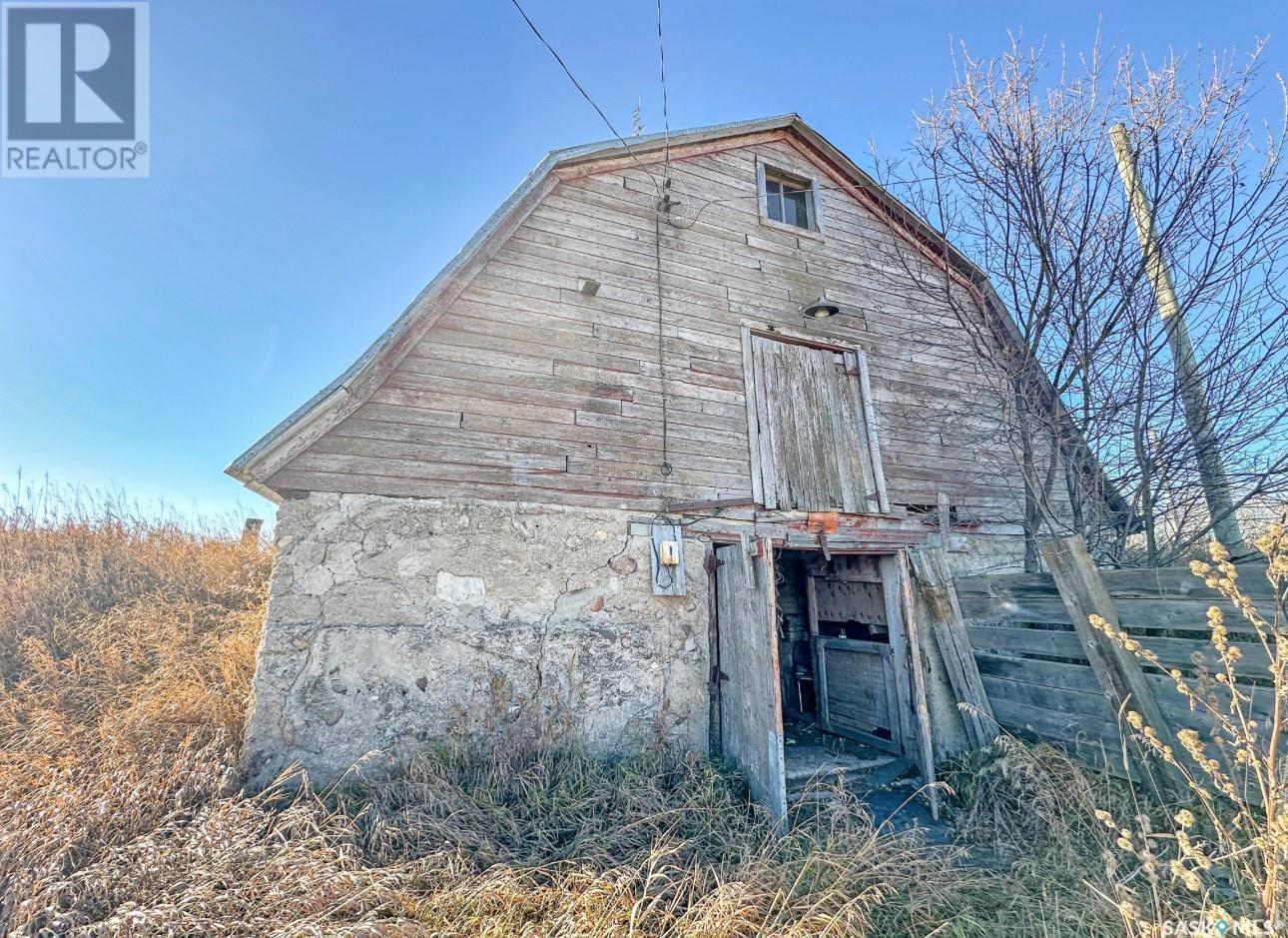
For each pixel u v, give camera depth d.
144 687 4.83
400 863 3.04
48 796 3.24
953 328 6.83
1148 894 2.84
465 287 4.97
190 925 2.48
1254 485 4.89
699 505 5.38
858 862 3.19
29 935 2.40
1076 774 3.85
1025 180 5.68
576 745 4.39
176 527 9.65
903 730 5.55
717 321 6.08
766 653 4.32
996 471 6.90
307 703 3.97
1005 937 2.77
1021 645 4.70
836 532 5.99
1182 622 3.53
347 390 4.34
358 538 4.33
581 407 5.23
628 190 6.00
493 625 4.51
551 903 2.85
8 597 6.34
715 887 3.05
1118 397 5.43
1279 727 2.20
